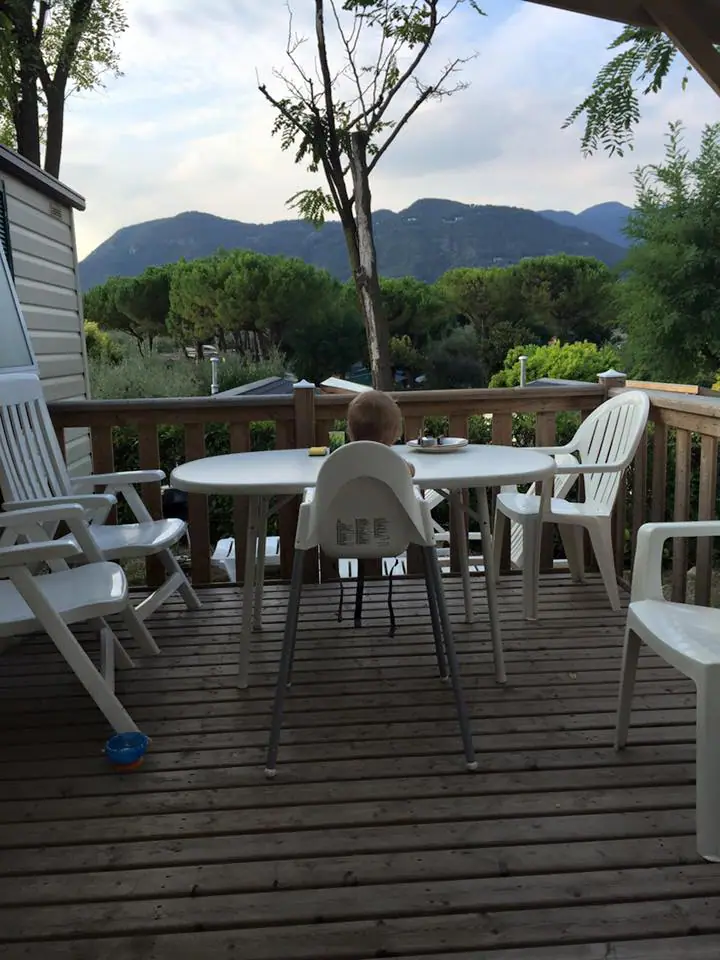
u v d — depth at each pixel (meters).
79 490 3.51
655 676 2.59
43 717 2.40
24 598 2.07
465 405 3.65
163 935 1.47
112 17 9.34
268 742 2.16
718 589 4.89
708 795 1.63
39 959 1.41
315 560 3.71
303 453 2.96
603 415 3.42
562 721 2.28
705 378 7.22
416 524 2.04
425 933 1.46
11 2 7.65
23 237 4.72
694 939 1.43
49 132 9.53
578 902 1.53
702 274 6.92
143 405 3.47
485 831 1.76
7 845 1.75
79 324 5.85
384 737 2.21
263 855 1.69
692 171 7.07
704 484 2.97
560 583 3.65
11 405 2.94
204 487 2.31
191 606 3.38
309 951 1.42
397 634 3.03
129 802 1.91
